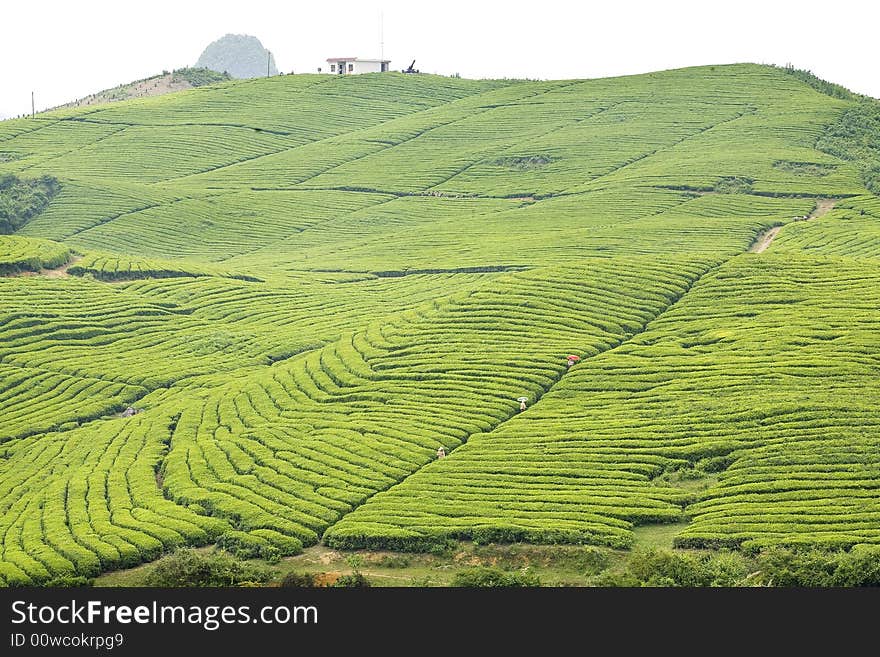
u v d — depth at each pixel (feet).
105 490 397.80
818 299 532.32
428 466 392.06
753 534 326.03
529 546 331.36
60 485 406.21
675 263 612.29
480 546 335.47
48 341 568.00
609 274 595.88
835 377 434.71
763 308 530.27
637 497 360.28
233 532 353.92
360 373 496.64
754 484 359.46
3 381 522.47
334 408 462.19
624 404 435.53
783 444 382.42
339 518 362.53
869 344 464.24
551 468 383.24
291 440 426.92
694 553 322.75
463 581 304.91
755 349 476.13
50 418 485.15
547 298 568.00
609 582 297.12
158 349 567.59
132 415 491.72
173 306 632.79
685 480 374.43
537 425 422.41
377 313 609.83
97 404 498.69
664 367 465.47
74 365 542.16
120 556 338.13
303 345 561.84
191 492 387.96
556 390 459.73
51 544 351.46
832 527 327.47
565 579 312.29
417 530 342.64
